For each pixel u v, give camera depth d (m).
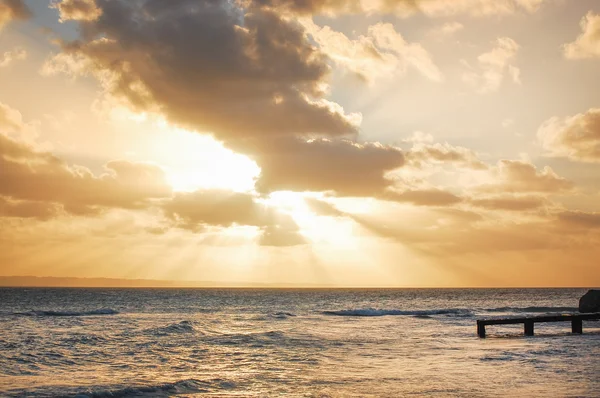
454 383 23.83
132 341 41.94
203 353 35.56
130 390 22.83
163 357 33.72
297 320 68.56
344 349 37.44
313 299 162.00
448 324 61.09
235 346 39.28
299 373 27.44
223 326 57.34
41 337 44.31
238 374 27.25
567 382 23.52
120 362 31.75
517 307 104.62
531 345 37.38
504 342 40.28
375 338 44.81
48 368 29.55
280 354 34.94
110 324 59.50
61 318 68.50
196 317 73.25
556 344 37.62
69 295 177.88
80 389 22.92
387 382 24.53
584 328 53.50
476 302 136.62
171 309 96.94
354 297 184.50
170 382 24.56
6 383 24.78
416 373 26.84
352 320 68.38
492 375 25.59
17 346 38.34
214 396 21.95
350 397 21.42
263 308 103.94
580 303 78.62
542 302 134.62
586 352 32.97
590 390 21.78
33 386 23.89
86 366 30.31
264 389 23.28
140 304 116.19
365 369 28.48
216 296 185.00
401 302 138.88
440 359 31.69
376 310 84.81
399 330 53.03
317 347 38.66
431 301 146.25
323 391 22.73
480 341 41.53
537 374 25.58
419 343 40.81
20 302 120.00
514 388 22.36
